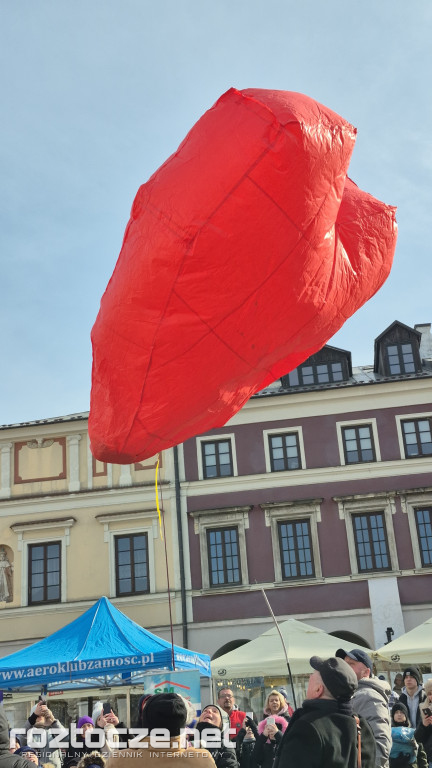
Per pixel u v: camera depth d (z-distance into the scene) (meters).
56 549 31.09
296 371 33.19
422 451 30.88
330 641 18.77
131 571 30.53
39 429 32.16
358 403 31.52
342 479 30.78
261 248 4.49
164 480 31.30
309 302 4.77
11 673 12.68
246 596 29.84
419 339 33.25
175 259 4.49
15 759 4.21
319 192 4.52
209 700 26.78
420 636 19.25
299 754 4.23
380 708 5.52
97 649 13.05
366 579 29.52
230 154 4.45
